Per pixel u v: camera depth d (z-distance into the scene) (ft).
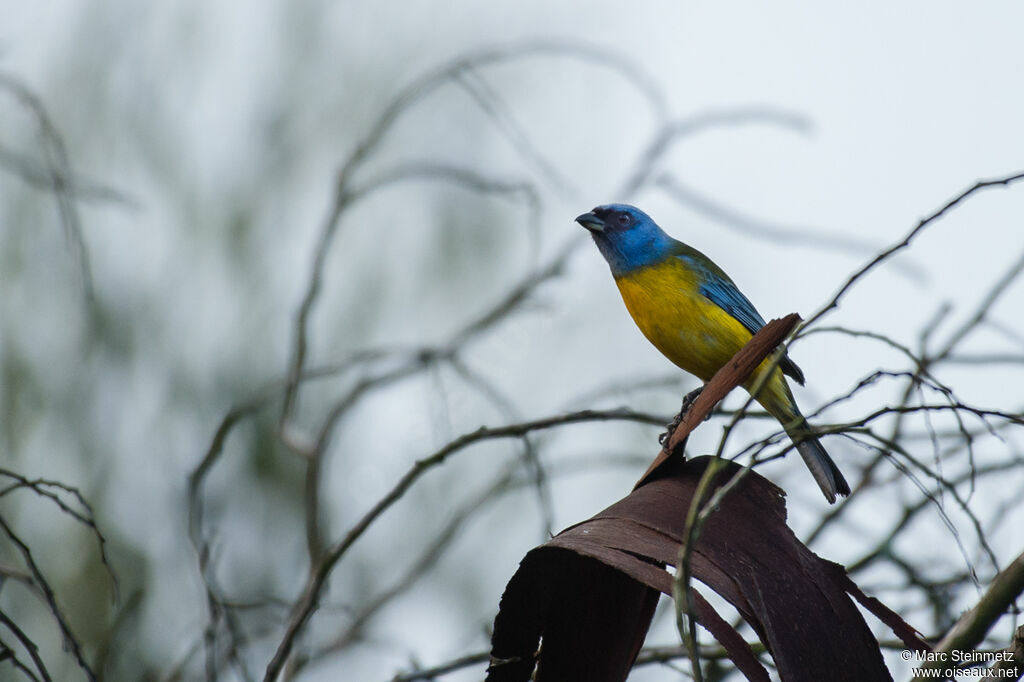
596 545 16.76
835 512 31.71
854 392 18.71
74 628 37.24
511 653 18.67
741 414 16.55
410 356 34.83
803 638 16.11
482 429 26.40
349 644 32.27
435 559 34.94
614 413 26.48
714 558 16.56
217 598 27.04
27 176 30.50
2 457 42.11
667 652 26.48
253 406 31.81
